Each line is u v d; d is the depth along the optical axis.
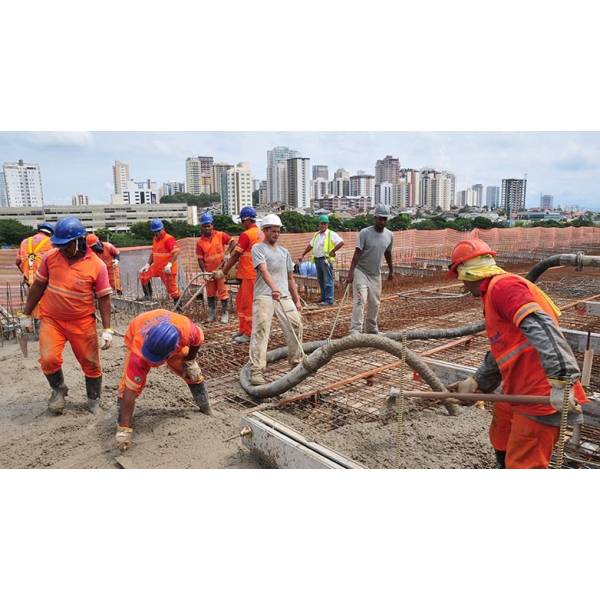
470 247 2.69
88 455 3.84
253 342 5.13
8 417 4.53
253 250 5.08
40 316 4.48
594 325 7.47
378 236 6.35
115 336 7.43
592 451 3.73
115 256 9.44
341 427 4.08
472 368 4.76
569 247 22.28
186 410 4.59
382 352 6.32
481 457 3.63
